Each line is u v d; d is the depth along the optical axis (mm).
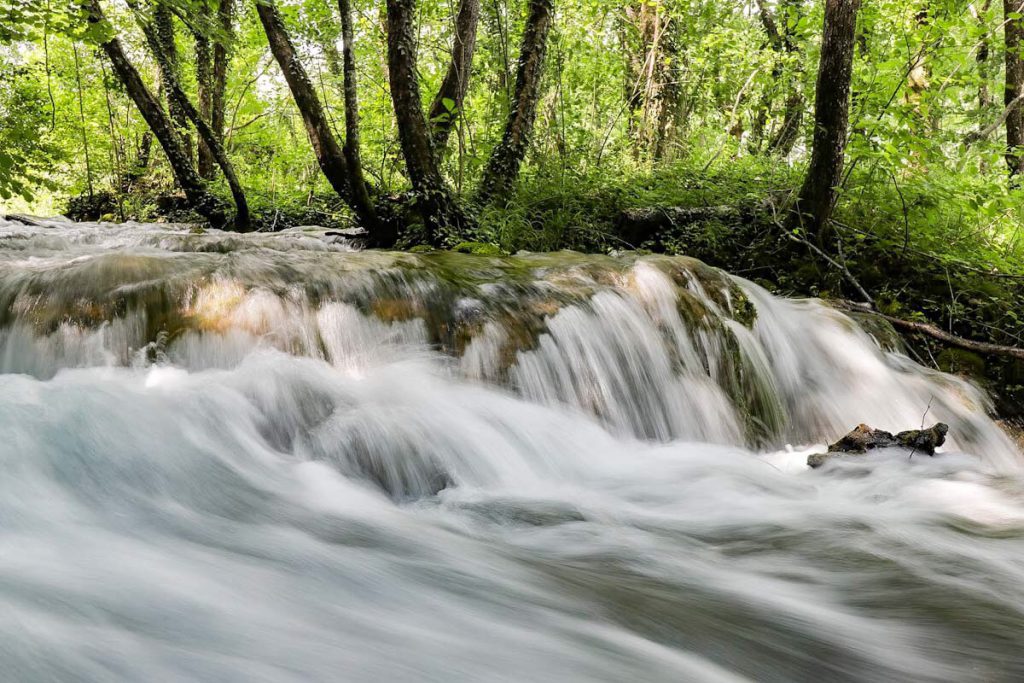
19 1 11328
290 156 19828
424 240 10406
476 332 5641
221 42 13117
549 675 2447
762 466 5336
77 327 5352
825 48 8703
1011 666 2801
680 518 4328
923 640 2988
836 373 7121
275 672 2215
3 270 5875
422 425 4723
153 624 2379
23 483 3203
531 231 9773
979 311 8680
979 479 5113
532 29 11094
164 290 5414
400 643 2533
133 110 20844
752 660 2760
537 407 5453
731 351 6566
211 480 3793
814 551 3877
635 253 8539
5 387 4016
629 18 16516
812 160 9070
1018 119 13094
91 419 3779
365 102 16953
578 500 4512
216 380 4703
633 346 6105
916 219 9547
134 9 12836
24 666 2023
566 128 12859
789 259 9242
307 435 4520
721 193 10414
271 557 3113
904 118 9305
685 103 16062
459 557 3453
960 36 10586
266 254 6266
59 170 19047
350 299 5609
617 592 3240
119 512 3281
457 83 11688
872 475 5223
